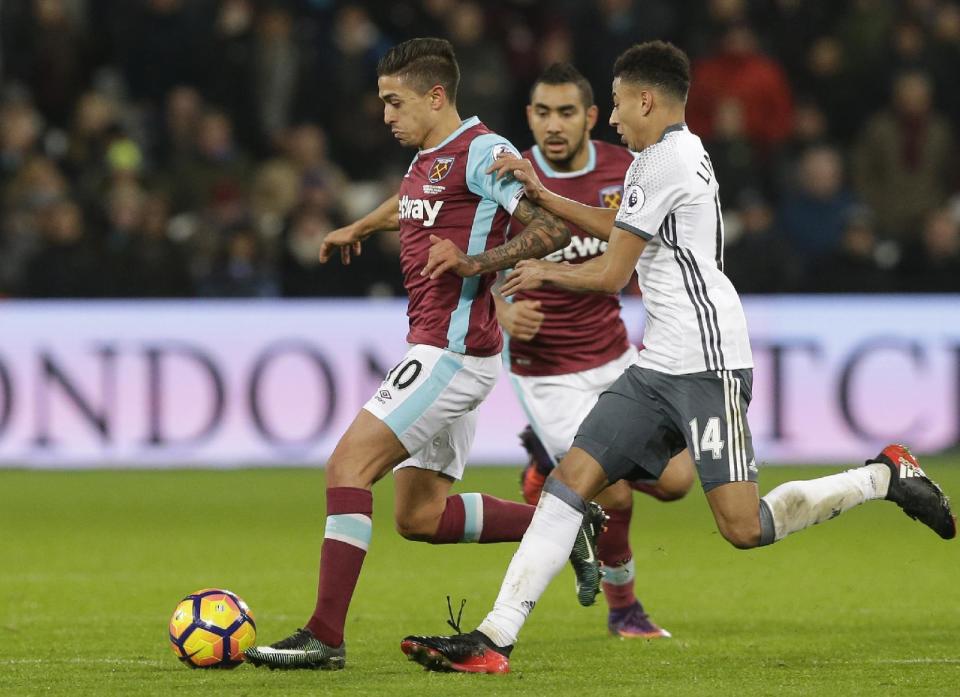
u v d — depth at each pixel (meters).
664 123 21.75
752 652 23.64
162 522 41.88
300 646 21.17
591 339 28.34
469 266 21.31
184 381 53.53
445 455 23.31
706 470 21.34
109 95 66.31
